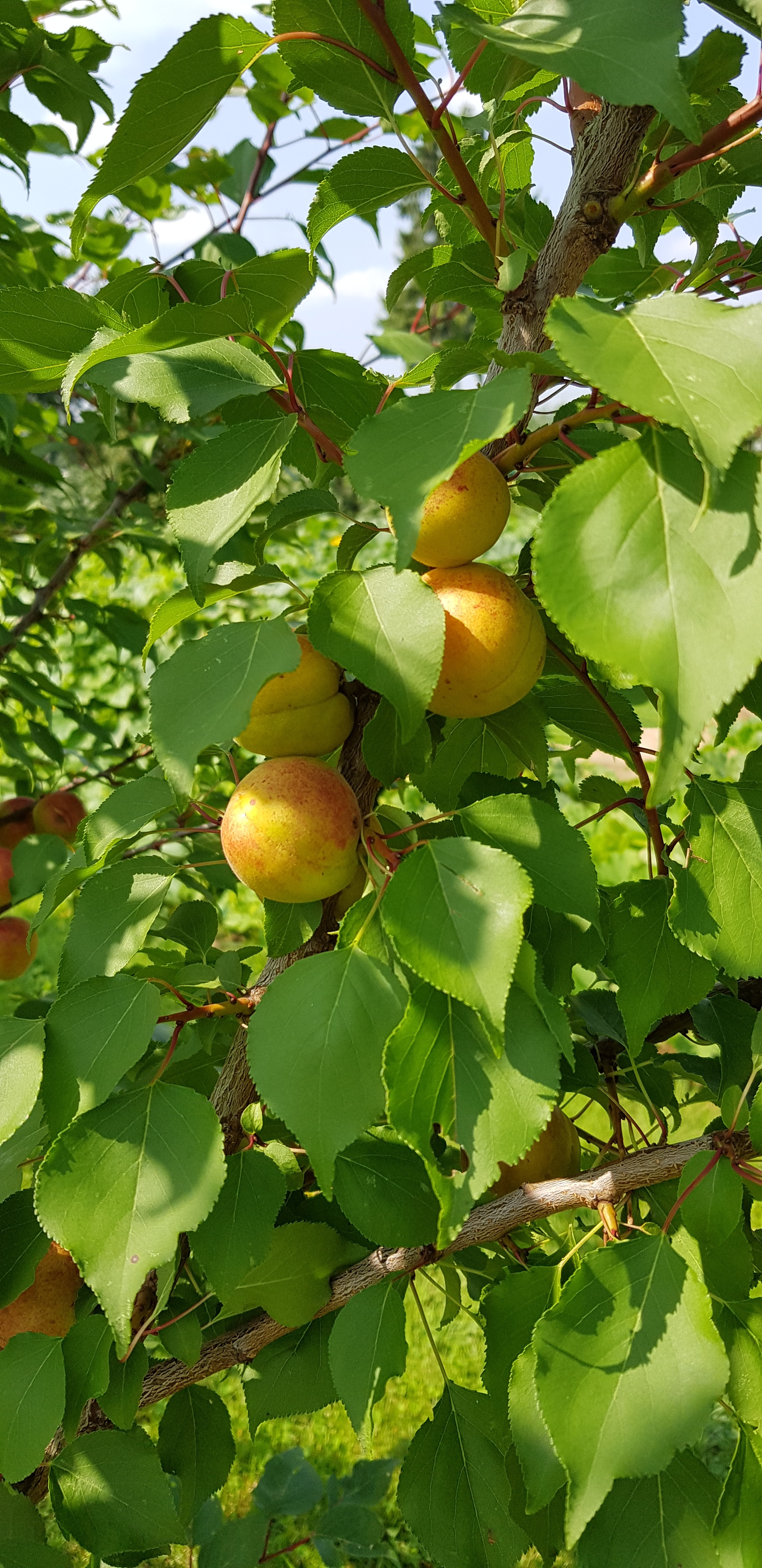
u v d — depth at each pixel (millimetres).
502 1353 373
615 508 276
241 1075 407
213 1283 367
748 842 368
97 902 391
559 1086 315
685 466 280
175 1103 357
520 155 474
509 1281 379
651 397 256
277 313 432
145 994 364
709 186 436
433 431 289
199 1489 459
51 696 1021
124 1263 333
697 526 271
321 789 335
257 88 828
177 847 837
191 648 320
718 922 365
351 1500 589
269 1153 404
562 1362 324
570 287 378
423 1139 298
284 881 334
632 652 267
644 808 406
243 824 335
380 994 320
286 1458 614
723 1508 337
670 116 282
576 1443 314
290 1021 318
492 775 399
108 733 1047
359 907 336
